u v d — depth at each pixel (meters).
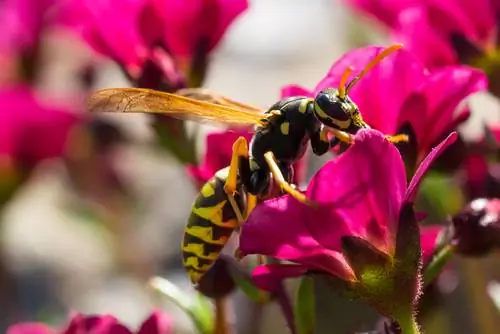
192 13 0.17
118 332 0.16
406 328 0.14
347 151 0.14
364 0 0.18
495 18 0.17
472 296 0.18
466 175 0.16
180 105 0.15
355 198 0.14
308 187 0.14
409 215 0.14
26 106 0.18
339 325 0.17
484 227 0.15
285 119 0.16
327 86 0.15
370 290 0.14
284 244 0.14
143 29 0.17
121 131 0.21
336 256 0.14
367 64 0.15
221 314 0.16
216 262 0.16
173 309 0.21
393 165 0.14
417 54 0.17
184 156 0.17
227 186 0.15
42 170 0.19
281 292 0.16
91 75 0.21
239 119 0.16
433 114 0.15
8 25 0.21
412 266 0.14
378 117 0.15
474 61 0.17
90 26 0.17
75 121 0.19
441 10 0.17
